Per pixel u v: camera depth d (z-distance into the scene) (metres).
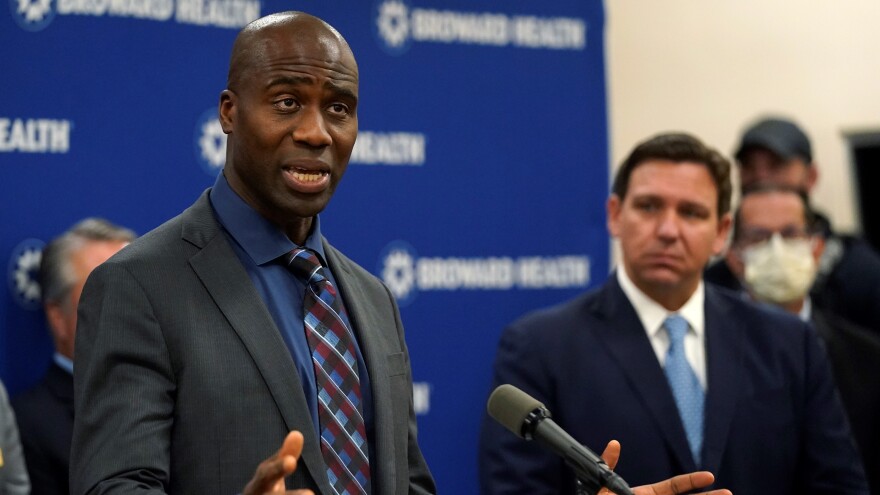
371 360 3.08
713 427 4.55
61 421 5.09
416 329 6.23
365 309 3.20
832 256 7.79
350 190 6.07
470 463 6.37
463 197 6.39
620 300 4.76
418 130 6.27
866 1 8.91
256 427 2.83
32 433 5.05
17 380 5.28
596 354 4.66
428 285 6.28
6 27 5.29
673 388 4.64
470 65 6.43
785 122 7.76
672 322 4.72
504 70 6.53
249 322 2.92
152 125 5.59
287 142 2.94
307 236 3.18
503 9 6.53
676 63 8.39
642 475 4.50
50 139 5.38
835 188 8.90
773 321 4.84
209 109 5.73
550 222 6.63
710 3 8.51
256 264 3.04
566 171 6.69
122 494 2.62
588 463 2.84
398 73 6.22
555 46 6.68
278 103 2.95
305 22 3.01
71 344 5.15
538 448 4.53
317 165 2.95
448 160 6.36
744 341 4.76
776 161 7.66
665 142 4.79
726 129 8.54
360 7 6.13
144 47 5.58
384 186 6.17
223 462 2.80
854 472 4.68
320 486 2.83
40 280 5.19
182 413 2.83
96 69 5.47
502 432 4.61
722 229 4.93
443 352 6.31
